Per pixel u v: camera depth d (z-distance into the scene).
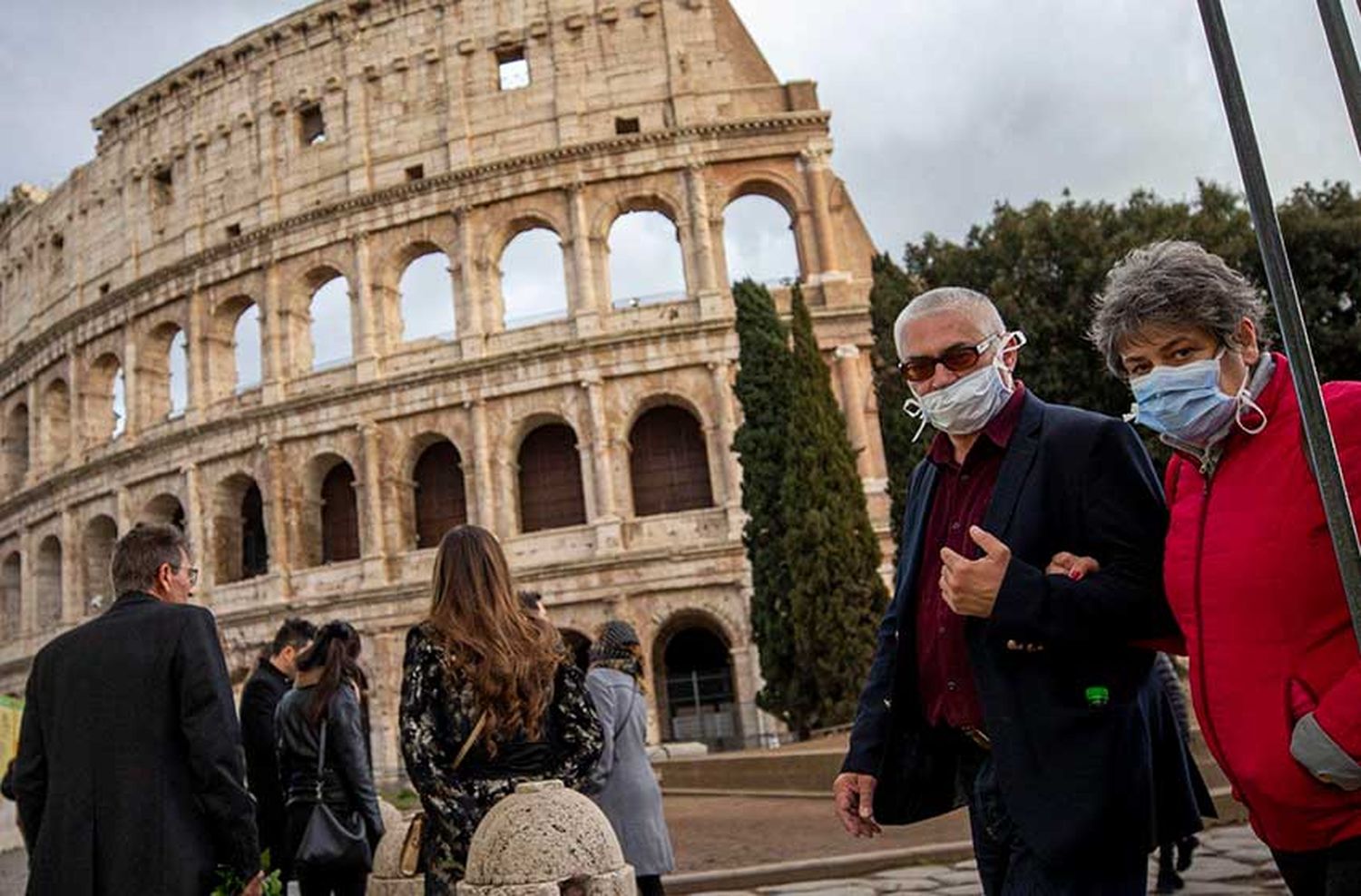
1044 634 5.02
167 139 63.19
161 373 62.19
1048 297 41.78
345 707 10.84
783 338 40.69
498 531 50.12
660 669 48.44
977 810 5.80
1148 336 5.12
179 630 7.86
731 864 17.59
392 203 55.09
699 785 31.25
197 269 59.28
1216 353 5.07
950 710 5.88
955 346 5.91
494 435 51.25
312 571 52.53
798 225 51.84
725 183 52.34
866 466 48.59
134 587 8.22
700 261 51.00
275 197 58.28
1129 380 5.43
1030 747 5.14
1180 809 5.86
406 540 52.25
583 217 52.50
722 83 53.81
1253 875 12.76
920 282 45.56
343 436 53.66
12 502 66.69
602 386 50.25
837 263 51.34
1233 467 4.99
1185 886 12.39
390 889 11.03
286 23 59.22
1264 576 4.59
